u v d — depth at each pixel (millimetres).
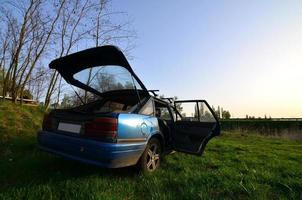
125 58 3564
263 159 5848
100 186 3008
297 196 3100
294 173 4281
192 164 4711
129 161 3260
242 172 4320
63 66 4246
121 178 3467
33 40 11211
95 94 4879
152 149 4012
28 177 3232
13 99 11219
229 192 3119
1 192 2668
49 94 11688
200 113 5555
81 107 4547
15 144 5262
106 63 3961
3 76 12852
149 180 3381
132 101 4492
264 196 3041
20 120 7637
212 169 4477
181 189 3102
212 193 3113
